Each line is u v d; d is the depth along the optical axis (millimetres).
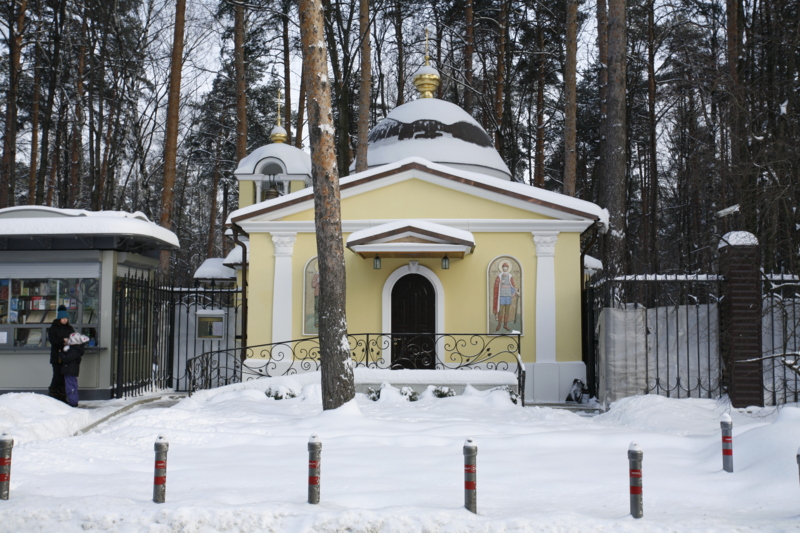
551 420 11461
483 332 17047
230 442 9203
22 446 8469
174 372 20797
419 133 22469
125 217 15664
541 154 30078
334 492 6516
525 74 32406
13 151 23656
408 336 17219
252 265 17578
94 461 8016
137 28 29328
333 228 11234
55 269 15602
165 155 23750
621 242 19188
